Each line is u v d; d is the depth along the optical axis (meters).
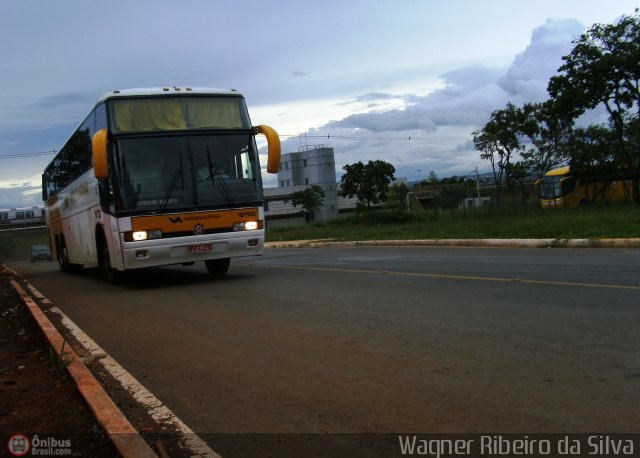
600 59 26.05
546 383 4.61
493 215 30.55
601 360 5.09
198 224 11.27
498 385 4.64
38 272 22.86
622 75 26.23
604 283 9.01
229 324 7.63
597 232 16.77
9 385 5.32
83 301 10.95
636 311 6.88
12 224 68.06
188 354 6.23
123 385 5.28
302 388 4.89
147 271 16.50
